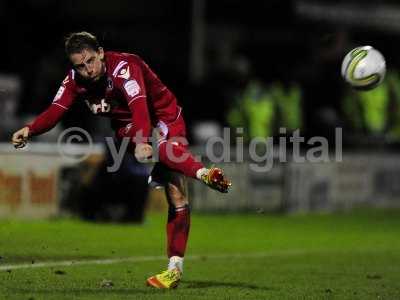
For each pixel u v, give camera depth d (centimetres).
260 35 7044
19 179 3347
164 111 1798
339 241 3209
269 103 5181
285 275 2209
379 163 4828
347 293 1919
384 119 5600
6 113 4925
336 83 6147
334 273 2281
